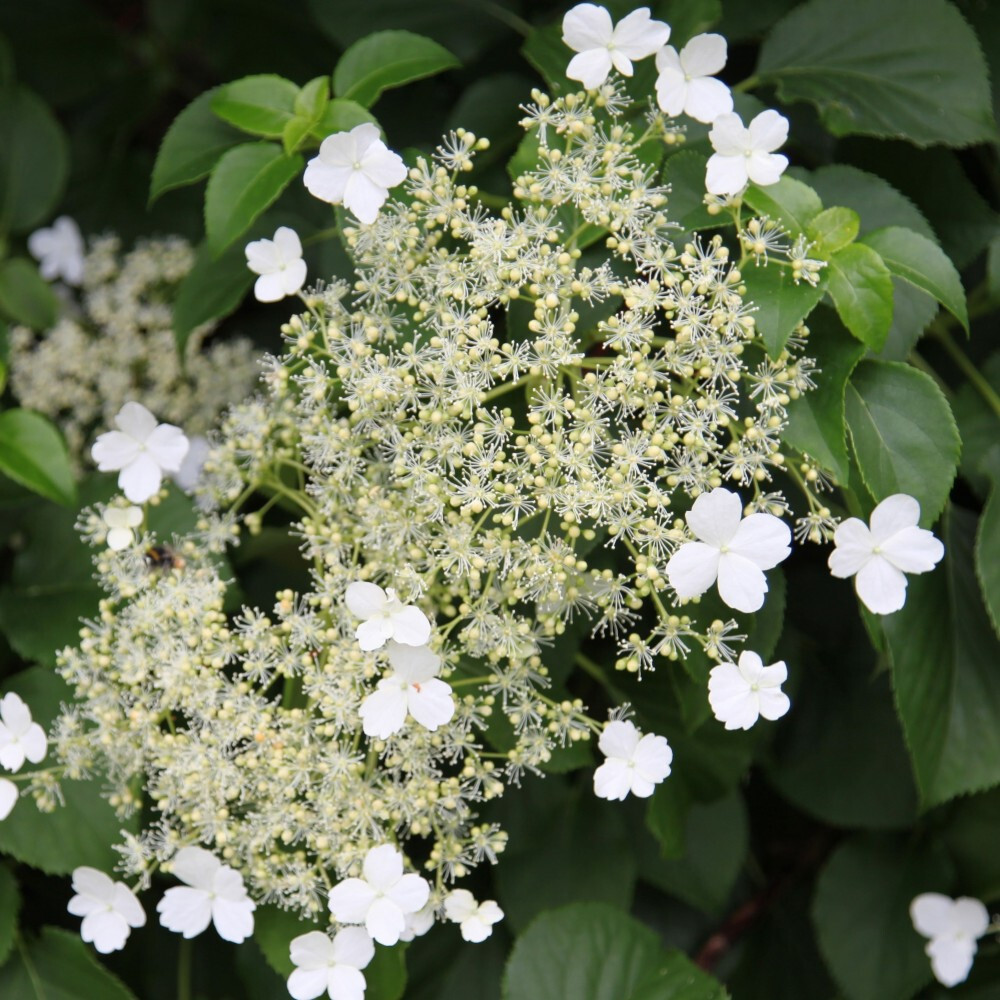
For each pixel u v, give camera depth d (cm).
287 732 77
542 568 76
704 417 76
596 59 77
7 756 79
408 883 76
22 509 89
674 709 83
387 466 78
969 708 81
